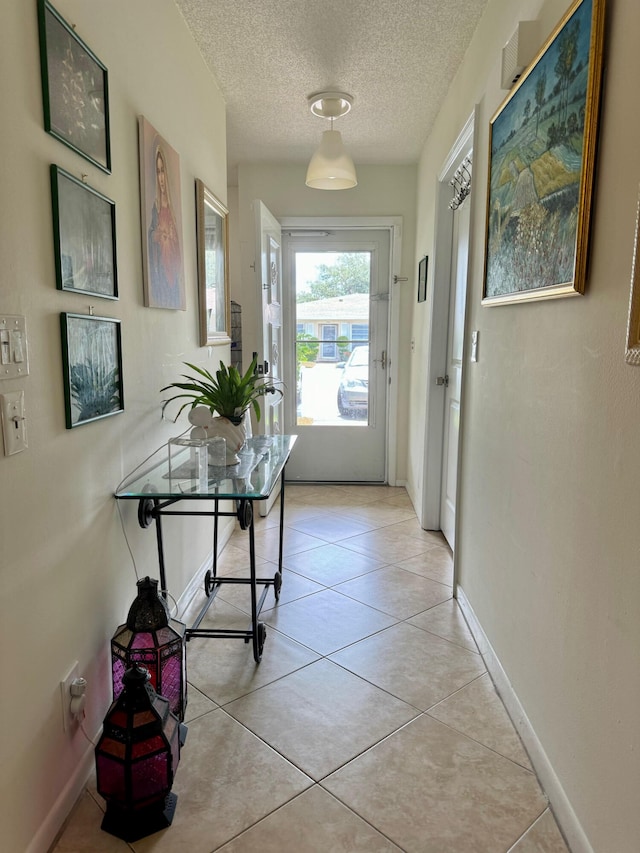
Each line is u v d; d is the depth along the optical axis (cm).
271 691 187
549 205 143
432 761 157
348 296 443
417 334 398
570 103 129
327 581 274
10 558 112
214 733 167
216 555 263
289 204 419
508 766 155
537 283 152
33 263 120
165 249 207
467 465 241
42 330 124
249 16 224
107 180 159
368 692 187
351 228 427
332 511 388
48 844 127
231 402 213
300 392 454
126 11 171
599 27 114
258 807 141
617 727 109
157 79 199
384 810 140
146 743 130
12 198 112
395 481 454
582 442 127
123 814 132
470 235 236
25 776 119
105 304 159
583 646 125
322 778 150
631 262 105
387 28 231
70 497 139
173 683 160
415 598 256
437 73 270
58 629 133
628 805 105
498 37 199
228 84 284
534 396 159
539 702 152
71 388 137
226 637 212
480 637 212
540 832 134
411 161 407
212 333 283
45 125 123
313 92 292
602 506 117
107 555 162
